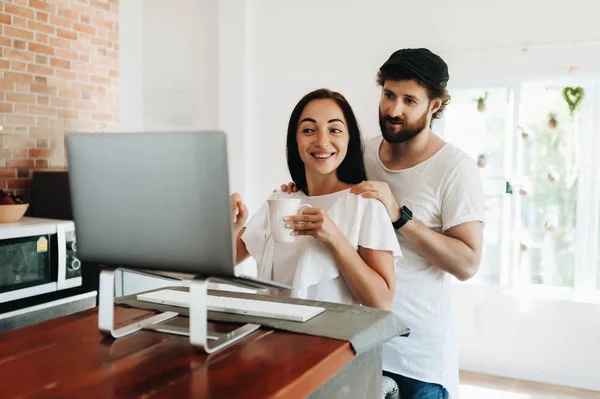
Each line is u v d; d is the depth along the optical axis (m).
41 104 3.16
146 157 0.91
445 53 3.21
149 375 0.81
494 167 3.31
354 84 3.44
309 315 1.10
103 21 3.58
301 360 0.87
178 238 0.92
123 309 1.20
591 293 3.17
